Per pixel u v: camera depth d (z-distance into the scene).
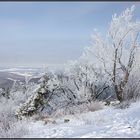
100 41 17.12
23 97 26.78
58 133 7.93
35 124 10.39
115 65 16.78
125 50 16.73
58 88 19.88
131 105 12.12
